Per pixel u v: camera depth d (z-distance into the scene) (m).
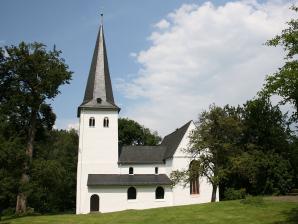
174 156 55.12
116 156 57.72
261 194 51.00
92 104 58.59
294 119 23.19
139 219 32.31
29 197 49.94
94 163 56.97
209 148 44.88
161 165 58.97
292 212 29.56
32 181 45.25
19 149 39.25
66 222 33.03
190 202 54.88
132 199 53.81
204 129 44.91
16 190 41.34
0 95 47.50
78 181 55.97
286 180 49.94
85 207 52.94
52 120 52.12
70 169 76.00
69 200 73.88
